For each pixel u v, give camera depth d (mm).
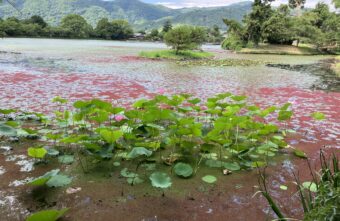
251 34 33375
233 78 9727
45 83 7016
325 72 12719
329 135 3584
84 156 2645
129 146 2768
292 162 2701
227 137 3041
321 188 1510
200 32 24422
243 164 2529
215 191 2129
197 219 1808
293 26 35031
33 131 2744
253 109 3576
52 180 2070
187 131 2561
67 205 1893
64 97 5414
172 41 19734
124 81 7938
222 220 1806
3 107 4414
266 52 30719
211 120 3838
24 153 2666
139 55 18641
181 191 2111
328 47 35969
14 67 10211
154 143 2521
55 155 2629
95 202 1934
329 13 40125
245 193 2121
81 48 24672
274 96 6457
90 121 3705
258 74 11242
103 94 5883
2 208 1837
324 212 1312
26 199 1944
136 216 1810
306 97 6391
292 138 3443
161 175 2104
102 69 10742
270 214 1878
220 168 2512
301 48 34906
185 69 12312
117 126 3070
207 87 7500
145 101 3350
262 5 33281
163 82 8094
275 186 2234
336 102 5840
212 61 16891
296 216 1856
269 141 3006
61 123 3229
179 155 2699
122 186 2143
